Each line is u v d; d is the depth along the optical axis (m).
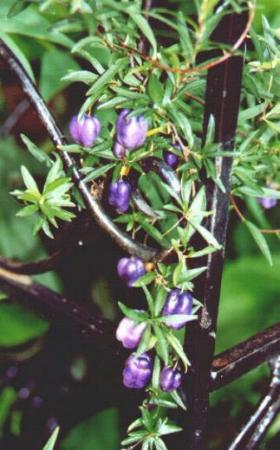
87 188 0.54
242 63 0.52
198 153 0.52
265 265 1.00
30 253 1.01
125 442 0.56
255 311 0.97
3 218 1.01
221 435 0.92
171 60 0.48
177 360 0.54
